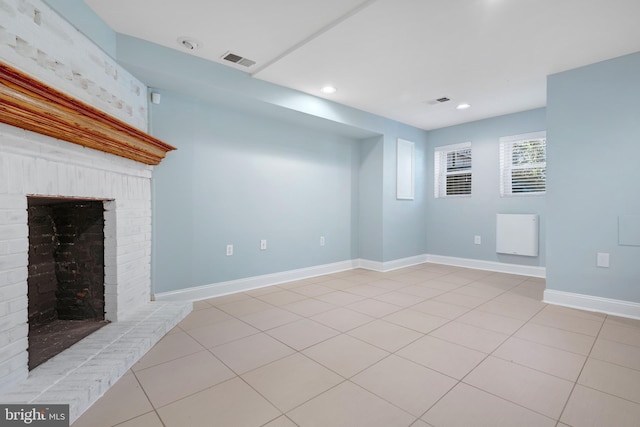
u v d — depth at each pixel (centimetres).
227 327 251
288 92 346
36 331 220
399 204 499
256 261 374
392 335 236
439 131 532
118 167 231
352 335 236
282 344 221
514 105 410
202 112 325
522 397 159
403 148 500
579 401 155
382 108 421
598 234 289
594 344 220
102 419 141
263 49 266
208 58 281
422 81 330
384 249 477
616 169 279
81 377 161
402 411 148
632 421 140
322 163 447
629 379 175
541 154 430
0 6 145
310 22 227
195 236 322
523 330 246
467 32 237
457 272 465
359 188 504
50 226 239
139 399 156
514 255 455
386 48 261
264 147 379
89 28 205
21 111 139
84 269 241
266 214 383
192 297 320
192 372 182
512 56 275
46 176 166
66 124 164
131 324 233
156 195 294
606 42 252
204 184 328
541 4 204
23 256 153
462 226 507
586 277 296
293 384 171
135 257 260
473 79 326
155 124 293
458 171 514
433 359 199
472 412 147
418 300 326
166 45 257
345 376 179
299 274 420
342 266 479
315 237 441
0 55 144
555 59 281
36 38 165
